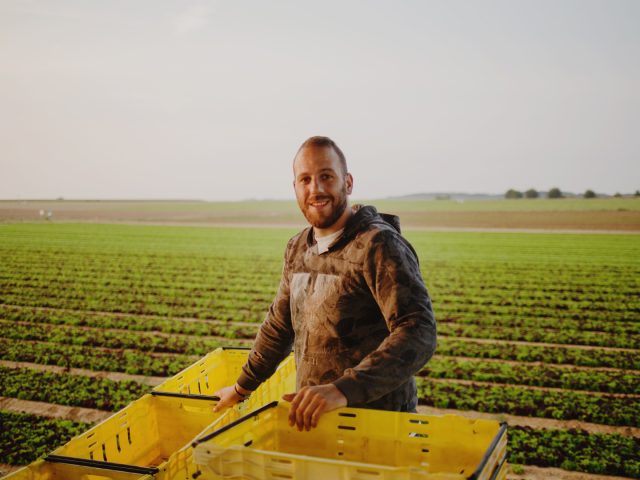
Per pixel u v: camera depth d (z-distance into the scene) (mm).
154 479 2029
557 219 76062
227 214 102875
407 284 2094
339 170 2303
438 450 2002
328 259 2332
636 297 16297
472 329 11797
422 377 8383
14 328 11102
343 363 2295
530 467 5297
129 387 7375
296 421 1812
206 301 14719
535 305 15031
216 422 2572
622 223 67125
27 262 24422
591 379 7980
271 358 2740
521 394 7297
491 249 35219
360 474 1471
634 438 5801
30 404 6820
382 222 2350
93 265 23703
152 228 58812
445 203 147000
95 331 11008
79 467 2131
